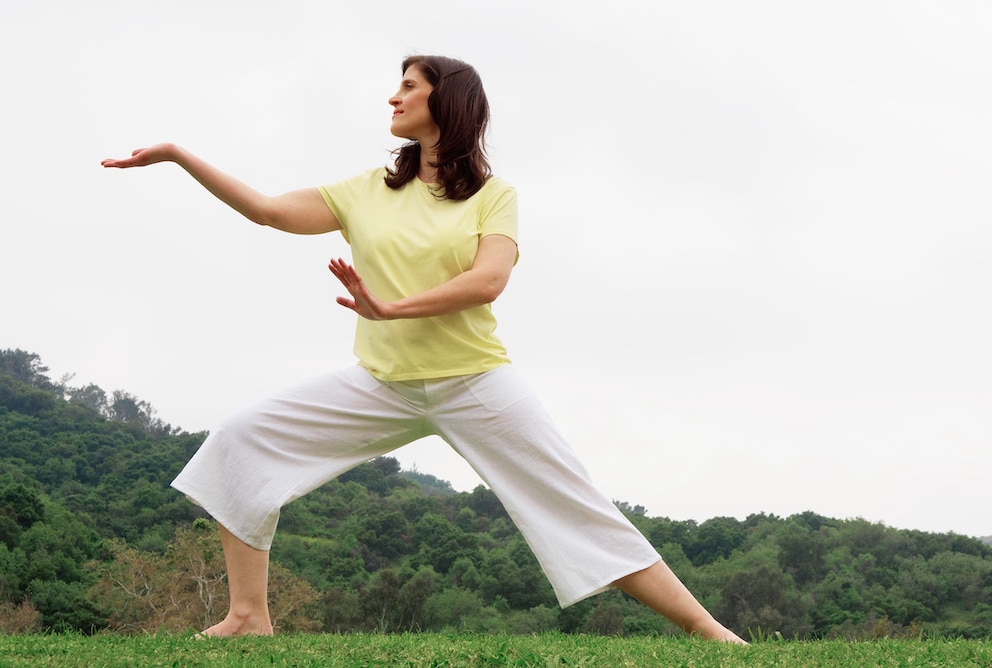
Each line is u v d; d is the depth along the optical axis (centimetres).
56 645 340
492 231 407
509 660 313
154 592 3922
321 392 407
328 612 5897
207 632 392
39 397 9250
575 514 400
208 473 397
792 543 6462
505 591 6538
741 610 5959
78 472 7819
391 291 409
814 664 326
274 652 327
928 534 6638
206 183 418
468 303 389
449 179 414
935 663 333
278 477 397
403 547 7219
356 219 425
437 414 410
